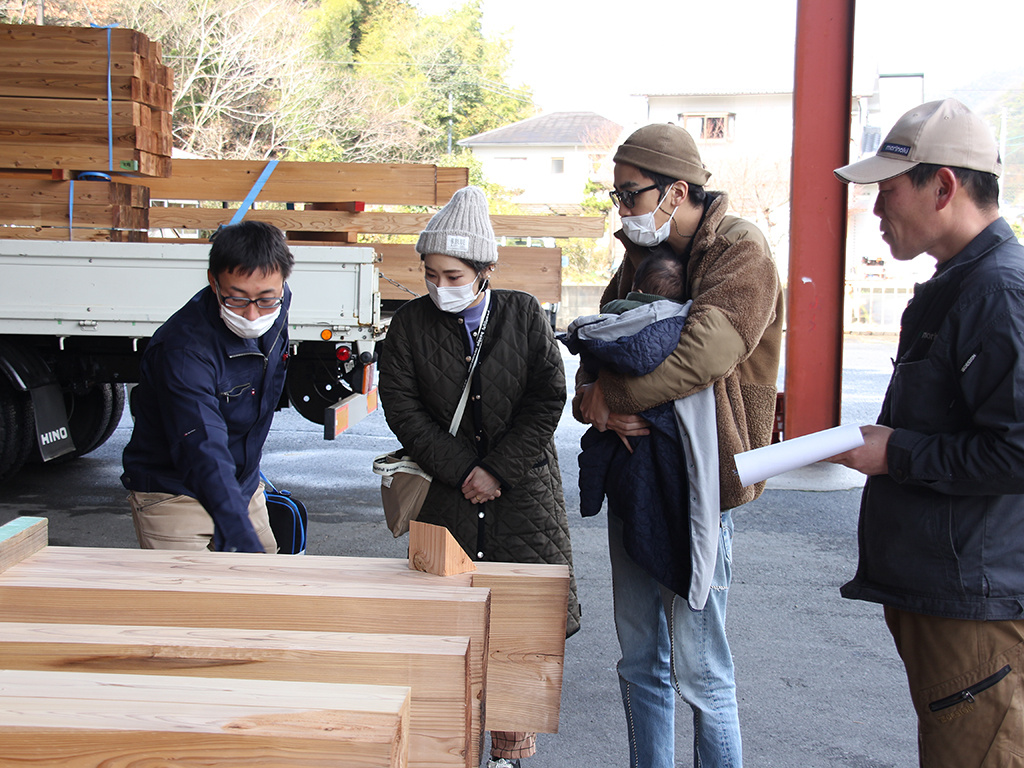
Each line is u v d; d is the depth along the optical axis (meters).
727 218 2.08
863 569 1.79
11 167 5.00
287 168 5.77
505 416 2.51
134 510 2.37
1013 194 27.03
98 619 1.40
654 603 2.20
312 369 5.45
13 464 5.27
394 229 5.81
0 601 1.41
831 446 1.68
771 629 3.79
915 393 1.67
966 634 1.61
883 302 19.66
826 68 5.79
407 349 2.53
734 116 31.56
